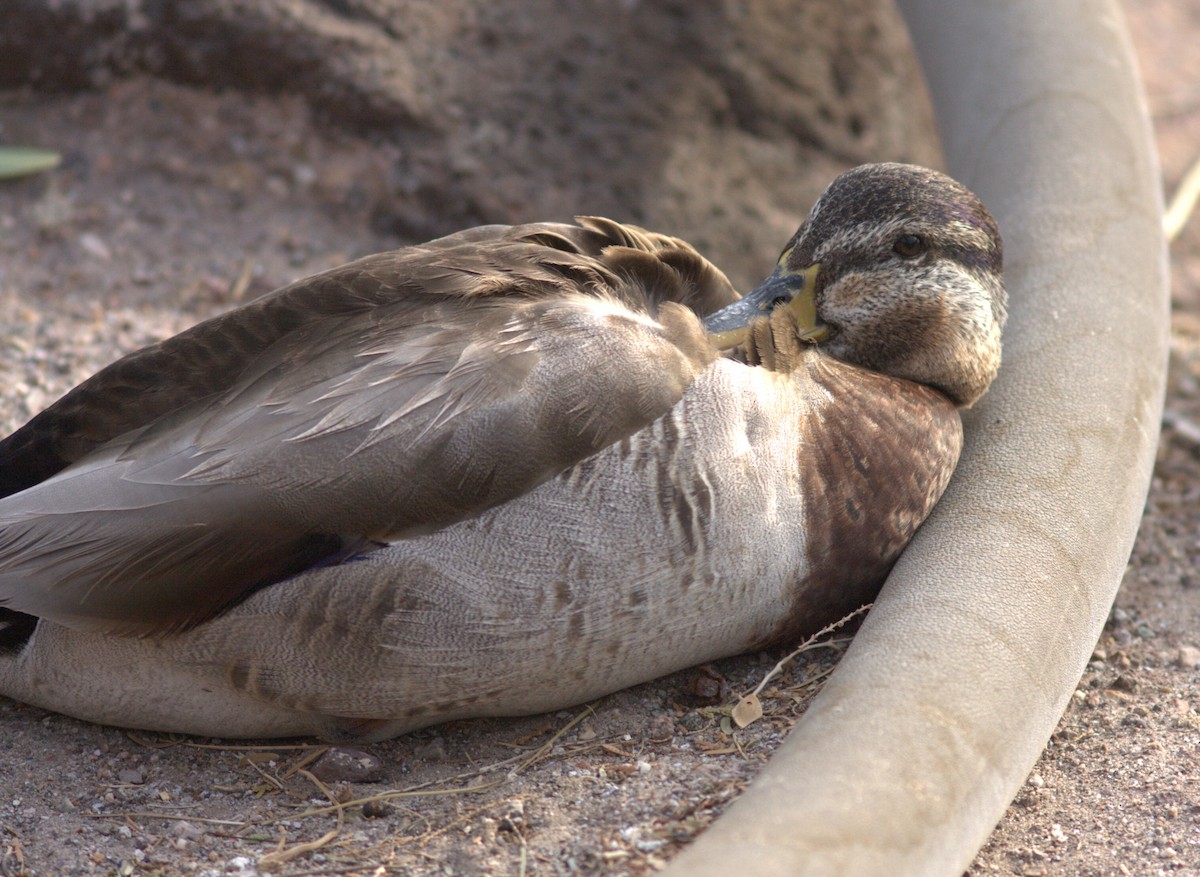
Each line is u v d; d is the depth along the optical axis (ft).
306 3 36.99
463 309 19.54
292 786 20.27
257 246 35.45
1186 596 26.14
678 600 19.83
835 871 15.75
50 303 32.78
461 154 36.47
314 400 18.61
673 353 19.74
